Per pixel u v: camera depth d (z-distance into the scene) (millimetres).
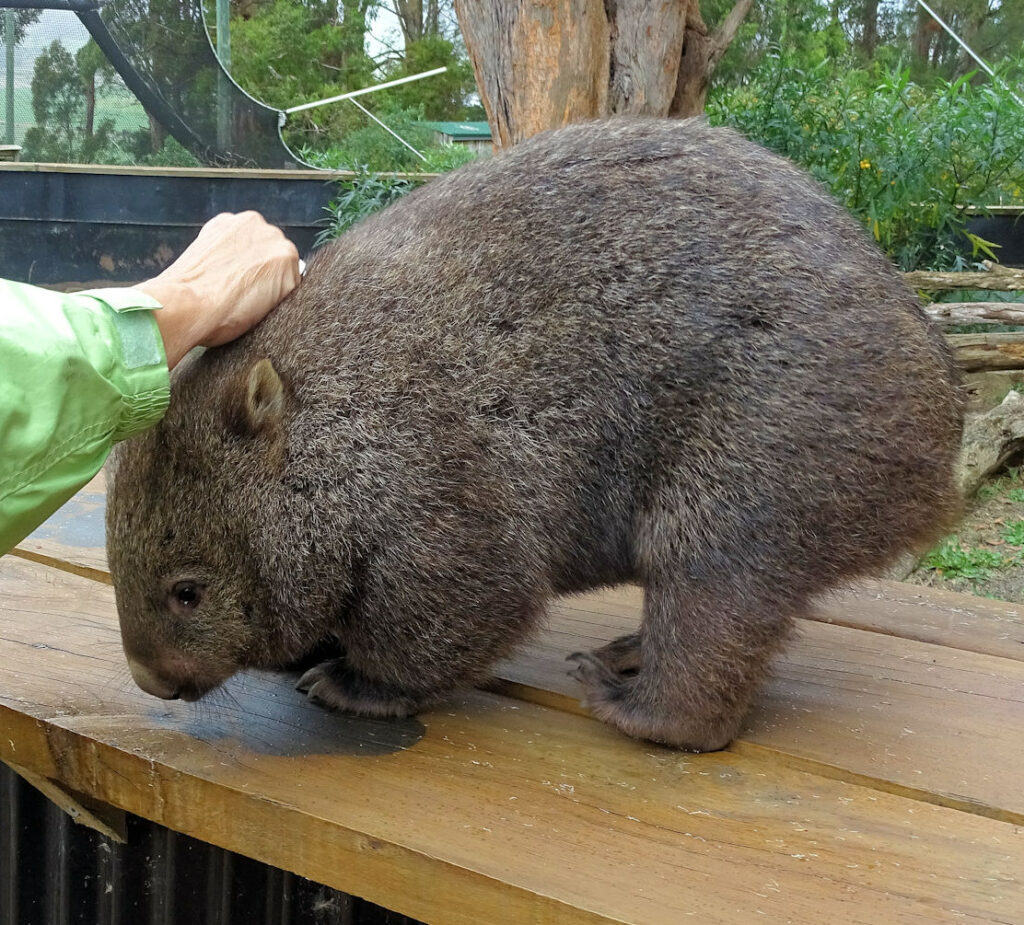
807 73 3428
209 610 1073
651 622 1049
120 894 1270
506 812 910
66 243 3469
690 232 1027
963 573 2525
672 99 2365
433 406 1029
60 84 3635
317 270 1122
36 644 1201
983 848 867
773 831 887
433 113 9945
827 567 1032
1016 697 1125
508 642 1076
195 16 3604
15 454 750
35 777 1135
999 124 3539
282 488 1048
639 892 798
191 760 984
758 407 994
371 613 1054
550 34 2156
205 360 1097
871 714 1085
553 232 1053
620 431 1036
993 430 2969
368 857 872
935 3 5918
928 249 3590
